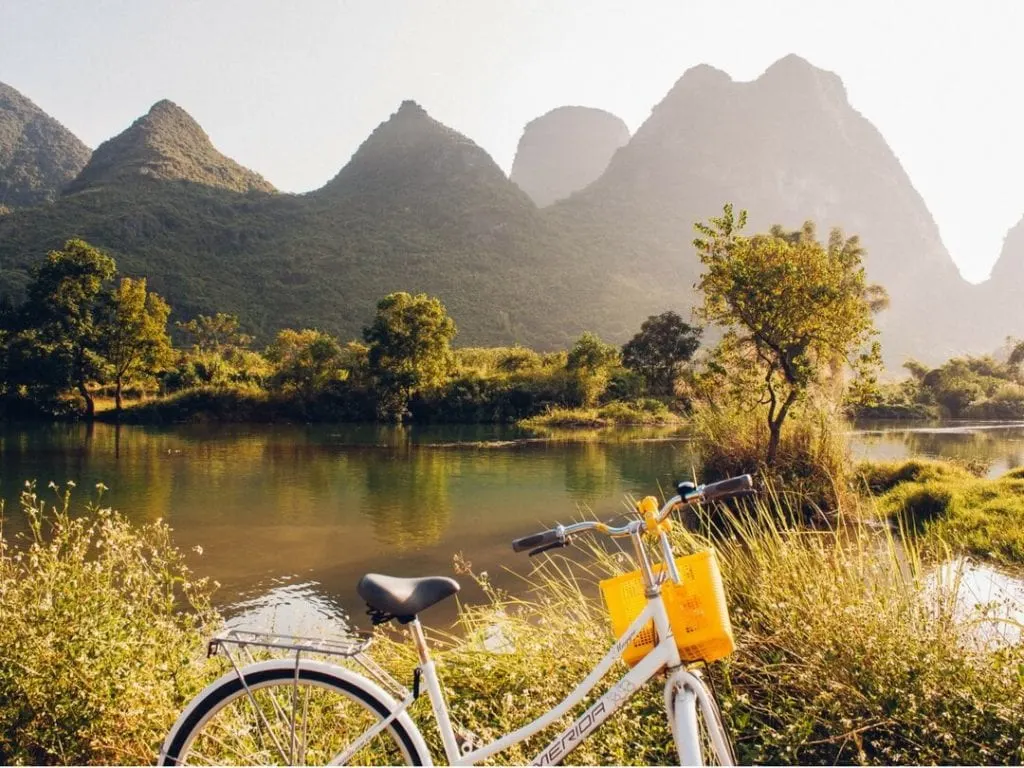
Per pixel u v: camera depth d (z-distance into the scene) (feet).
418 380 149.07
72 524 12.10
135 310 147.13
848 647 10.56
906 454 86.63
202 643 11.62
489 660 12.62
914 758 9.30
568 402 155.12
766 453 44.01
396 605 6.22
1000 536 30.27
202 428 129.08
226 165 628.69
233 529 44.52
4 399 144.87
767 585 12.23
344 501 54.19
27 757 9.25
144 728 9.50
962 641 11.27
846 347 45.78
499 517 48.21
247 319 360.89
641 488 59.82
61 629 9.89
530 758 9.39
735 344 49.14
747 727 10.29
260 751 7.77
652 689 10.55
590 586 28.04
